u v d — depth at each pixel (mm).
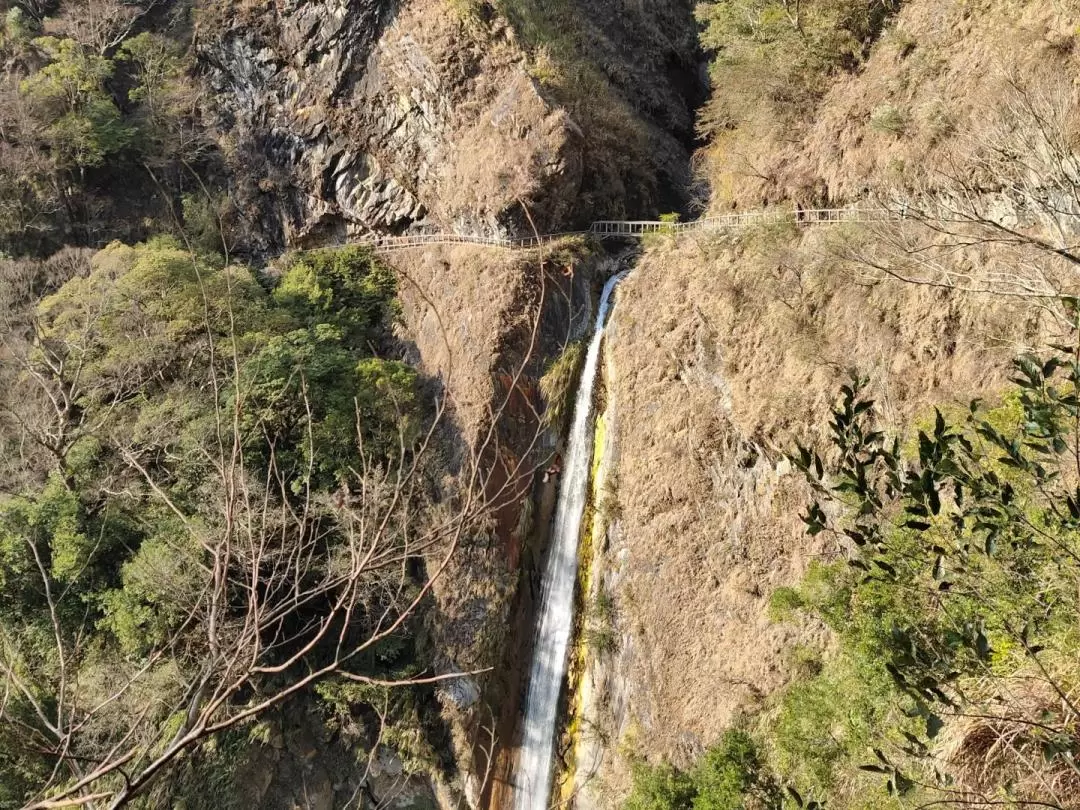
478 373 25297
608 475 22203
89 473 21797
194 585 17375
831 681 12523
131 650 18016
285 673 20875
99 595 19453
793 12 22281
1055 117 10555
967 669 6184
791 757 12453
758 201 22719
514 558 23344
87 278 29234
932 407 13719
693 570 18453
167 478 21047
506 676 22594
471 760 21609
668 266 23125
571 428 24719
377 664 22297
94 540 20281
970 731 7320
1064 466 8453
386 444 23781
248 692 20219
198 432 20453
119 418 22734
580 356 25281
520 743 22031
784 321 17578
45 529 20469
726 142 25797
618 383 23094
